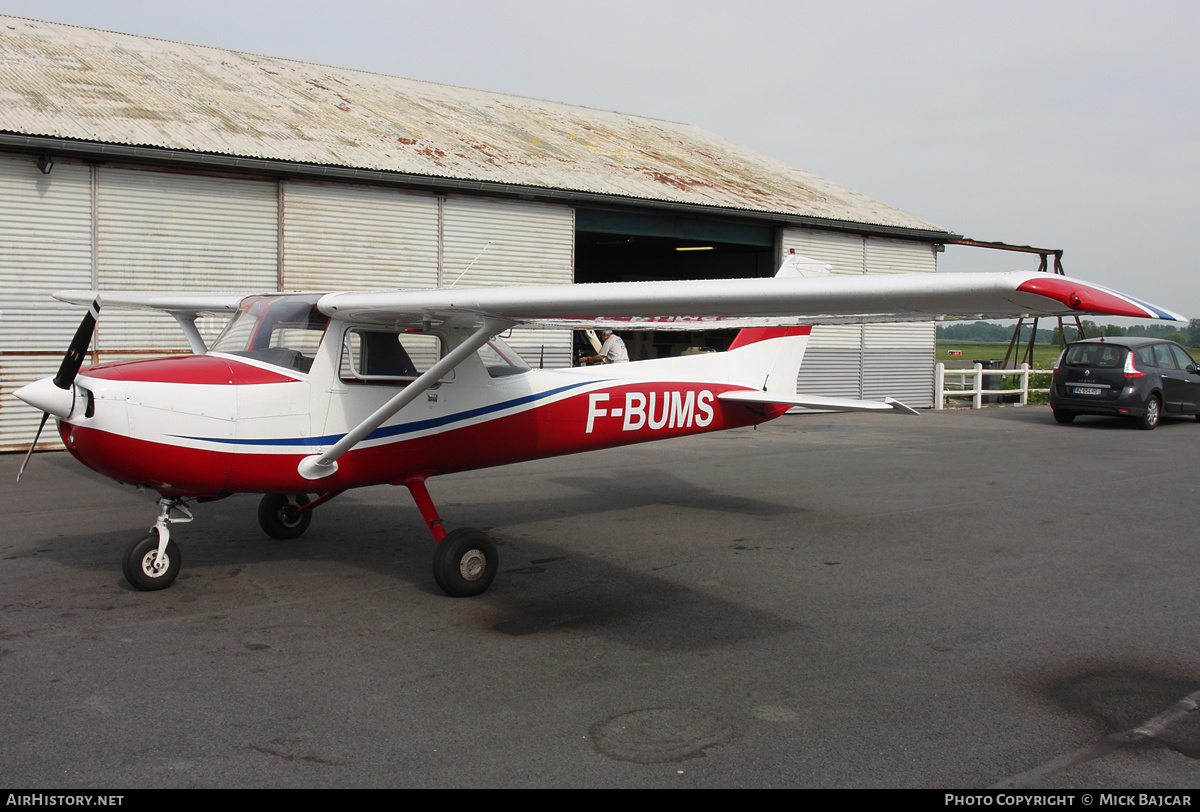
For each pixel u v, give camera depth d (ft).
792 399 22.36
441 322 17.17
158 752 9.48
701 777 9.07
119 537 19.47
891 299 10.76
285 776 8.99
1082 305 9.27
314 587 16.05
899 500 25.26
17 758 9.29
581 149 51.31
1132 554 19.01
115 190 32.53
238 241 35.04
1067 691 11.47
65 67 41.14
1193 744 9.96
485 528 21.29
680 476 29.32
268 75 50.11
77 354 14.35
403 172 37.14
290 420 15.84
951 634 13.75
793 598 15.70
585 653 12.81
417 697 11.10
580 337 47.26
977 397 57.62
